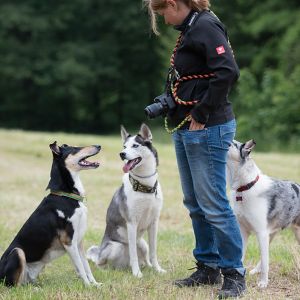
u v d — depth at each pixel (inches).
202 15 276.7
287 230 465.4
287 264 353.7
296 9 1622.8
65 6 2042.3
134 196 358.9
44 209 330.3
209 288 309.1
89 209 569.9
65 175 331.3
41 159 932.6
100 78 2090.3
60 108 2175.2
